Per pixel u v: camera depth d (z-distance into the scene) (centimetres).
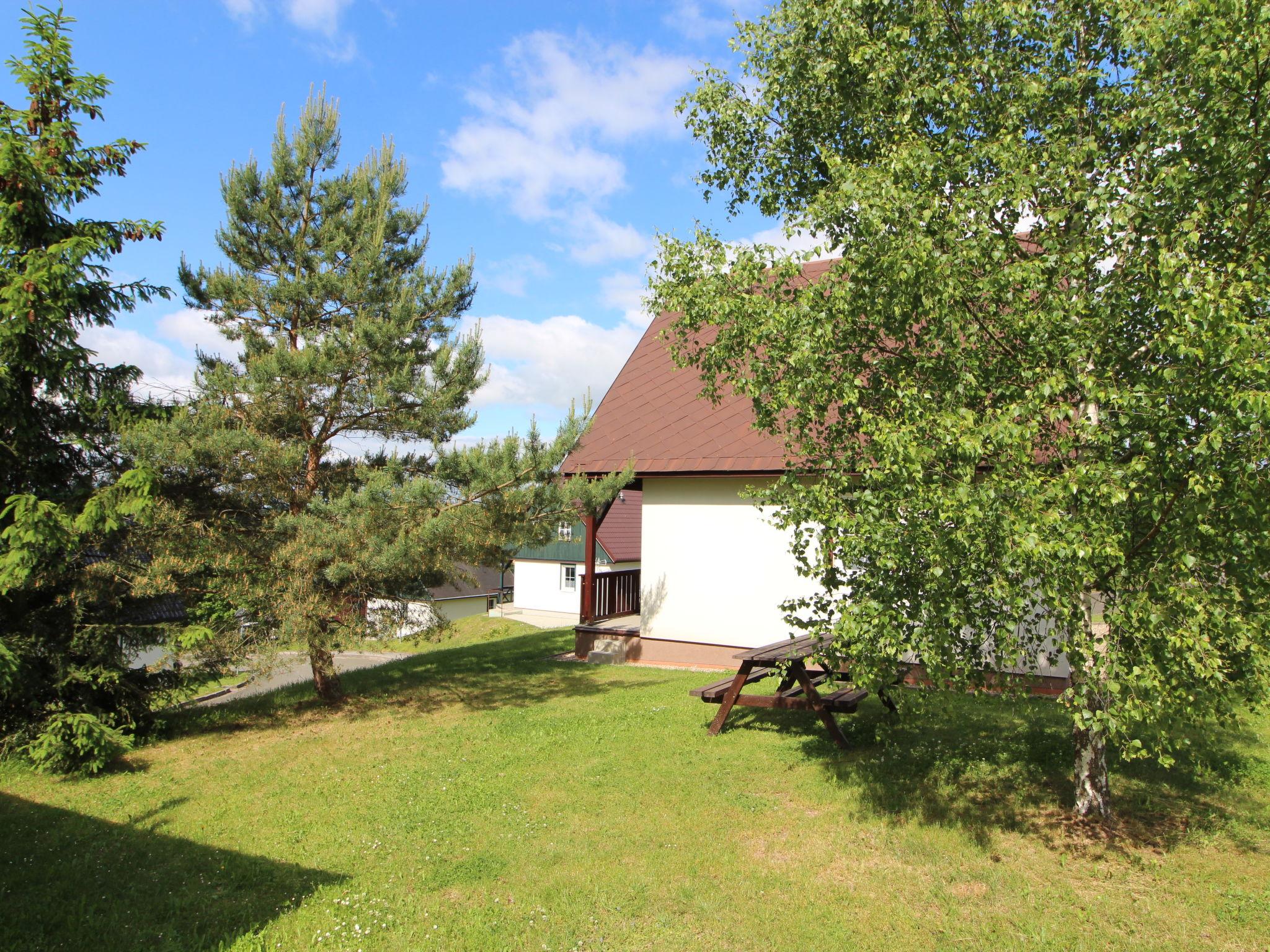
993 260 463
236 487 835
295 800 643
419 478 831
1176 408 389
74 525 630
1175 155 433
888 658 495
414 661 1334
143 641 779
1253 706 441
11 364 645
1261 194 425
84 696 753
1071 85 505
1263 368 343
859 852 512
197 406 804
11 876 510
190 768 738
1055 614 408
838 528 482
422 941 423
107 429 752
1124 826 529
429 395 886
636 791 628
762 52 614
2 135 650
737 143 644
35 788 687
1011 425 396
